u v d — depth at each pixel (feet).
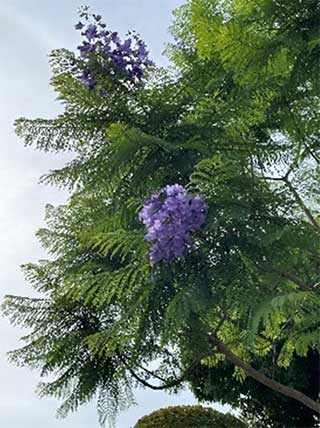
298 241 16.97
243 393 35.22
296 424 34.81
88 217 20.16
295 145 21.07
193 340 22.03
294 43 16.39
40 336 24.64
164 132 18.22
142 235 16.79
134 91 18.29
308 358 33.19
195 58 21.59
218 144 19.03
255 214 17.08
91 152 18.37
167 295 17.07
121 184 17.99
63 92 18.35
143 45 18.80
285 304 15.96
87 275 18.49
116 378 24.66
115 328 18.48
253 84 18.11
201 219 16.19
